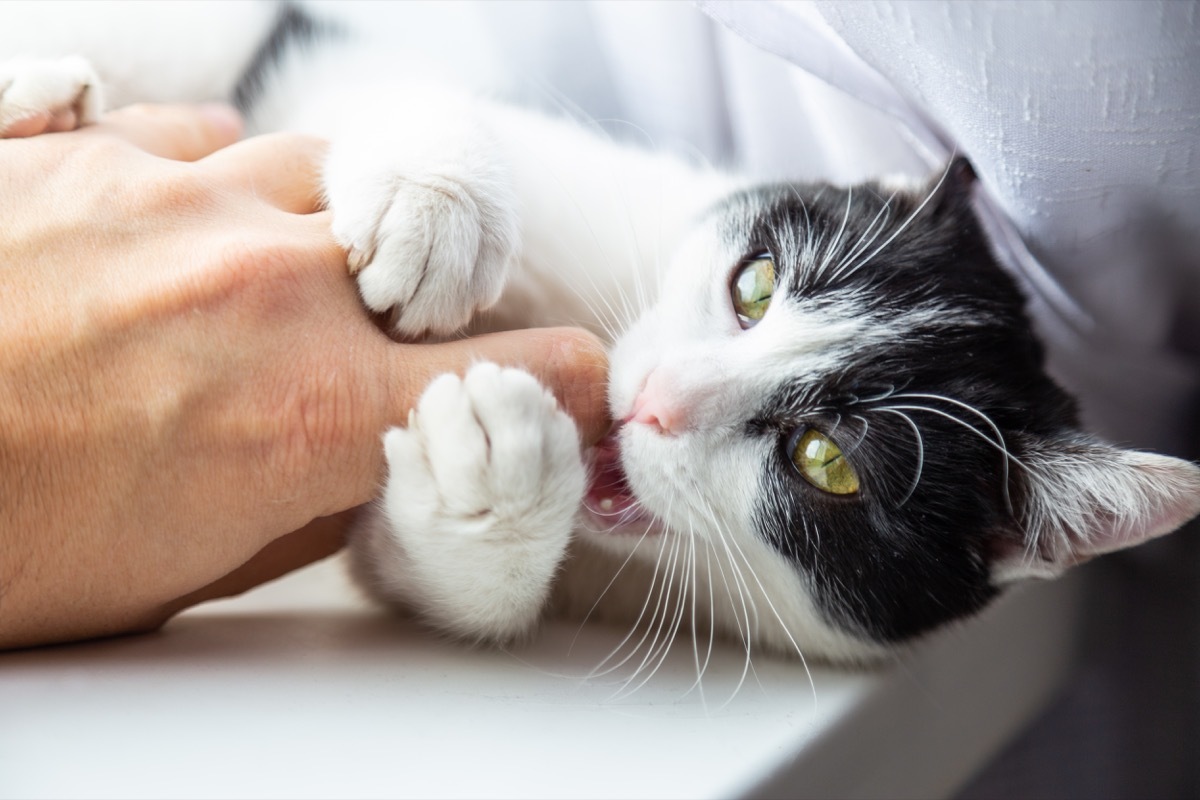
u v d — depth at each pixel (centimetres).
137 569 30
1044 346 39
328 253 31
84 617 30
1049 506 36
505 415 31
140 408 29
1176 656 39
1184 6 31
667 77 44
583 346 33
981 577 37
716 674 33
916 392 36
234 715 28
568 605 37
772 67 43
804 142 45
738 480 36
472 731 29
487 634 34
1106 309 38
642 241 40
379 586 35
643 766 28
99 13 40
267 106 42
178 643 31
